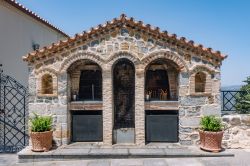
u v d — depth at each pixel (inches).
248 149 443.8
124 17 432.8
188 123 445.7
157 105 458.0
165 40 438.6
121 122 485.7
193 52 440.5
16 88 511.5
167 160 400.8
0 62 502.9
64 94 446.3
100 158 411.8
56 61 442.6
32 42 641.0
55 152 415.5
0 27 503.8
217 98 445.1
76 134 466.9
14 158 426.9
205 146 422.0
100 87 481.4
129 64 475.5
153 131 462.9
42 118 429.4
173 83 474.0
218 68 444.1
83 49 441.7
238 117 446.9
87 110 465.4
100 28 434.0
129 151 421.1
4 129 472.4
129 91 485.4
